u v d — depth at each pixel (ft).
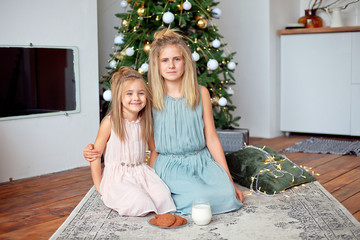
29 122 8.57
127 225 5.60
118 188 6.19
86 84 9.61
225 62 10.16
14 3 8.23
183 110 6.57
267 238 5.02
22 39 8.39
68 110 9.29
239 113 13.65
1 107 8.14
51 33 8.87
